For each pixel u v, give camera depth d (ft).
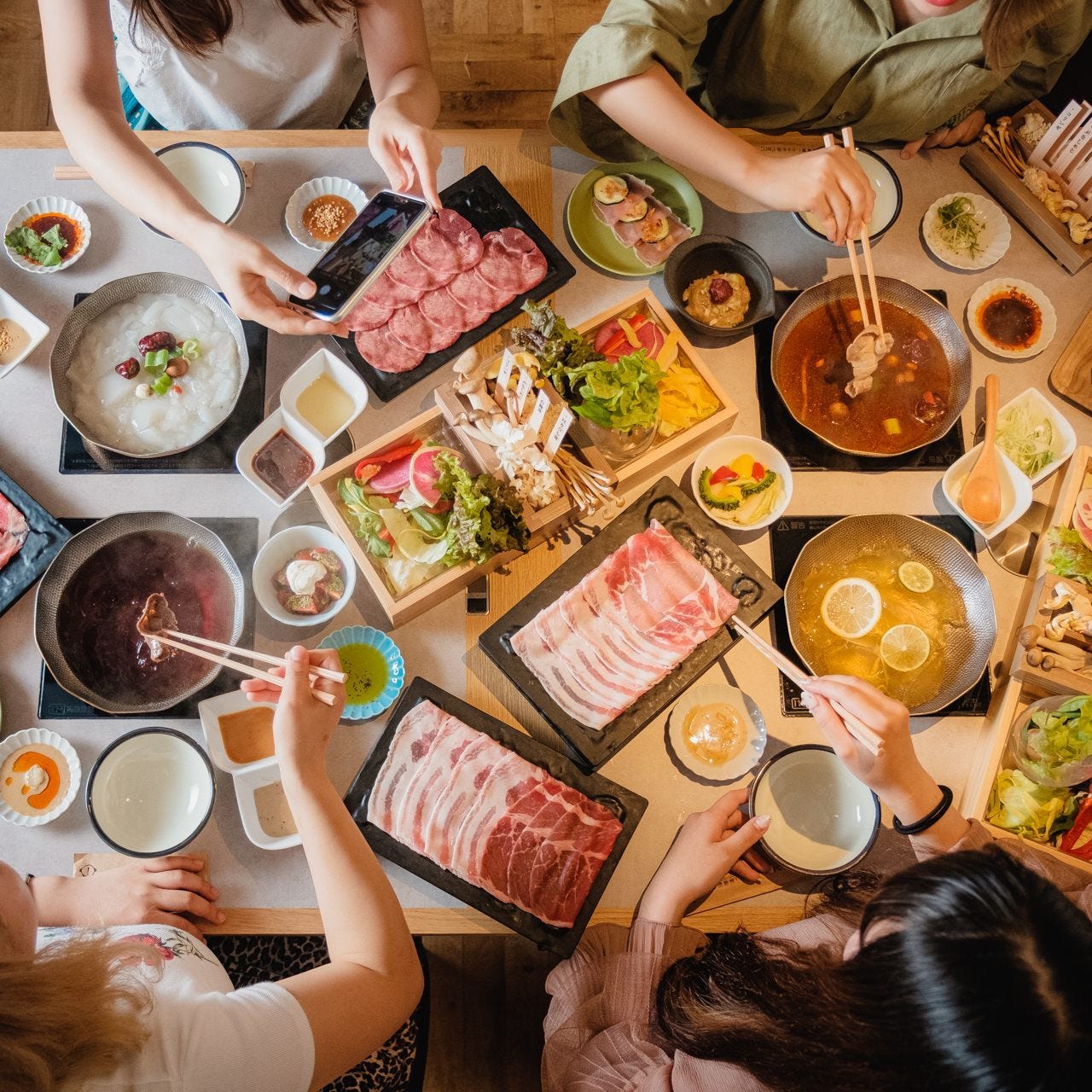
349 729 6.38
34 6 11.71
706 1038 4.30
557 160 7.47
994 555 6.79
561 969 5.77
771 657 5.97
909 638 6.37
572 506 6.37
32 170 7.32
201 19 6.53
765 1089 4.12
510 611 6.51
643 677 6.20
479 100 11.59
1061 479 6.89
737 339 7.10
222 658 5.87
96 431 6.76
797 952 4.35
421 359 6.88
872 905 3.75
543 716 6.33
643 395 6.21
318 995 4.46
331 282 6.31
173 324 6.97
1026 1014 3.06
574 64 6.81
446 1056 8.79
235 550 6.64
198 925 6.00
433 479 6.18
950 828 5.49
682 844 5.94
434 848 5.98
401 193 6.66
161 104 7.91
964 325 7.21
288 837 6.03
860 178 6.45
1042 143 7.16
